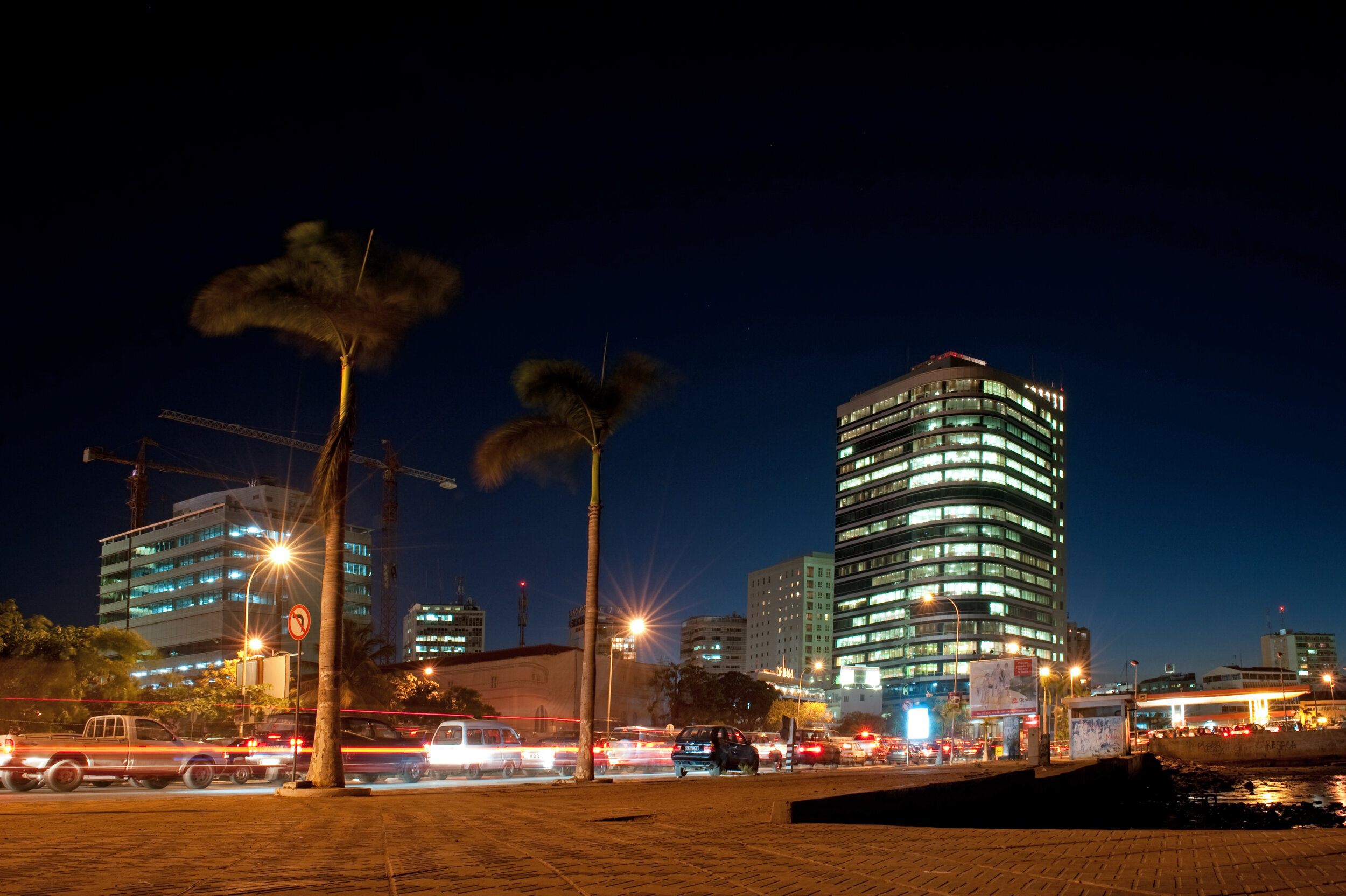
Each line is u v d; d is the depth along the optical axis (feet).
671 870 25.98
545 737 254.68
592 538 90.02
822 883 24.13
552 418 91.50
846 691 556.92
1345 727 305.73
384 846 30.81
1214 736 311.06
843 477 645.92
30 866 25.45
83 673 160.56
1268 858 28.48
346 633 233.35
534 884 23.36
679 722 299.17
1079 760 170.60
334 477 67.82
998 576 561.84
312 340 70.64
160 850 29.37
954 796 66.69
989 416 586.86
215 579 406.00
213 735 131.75
